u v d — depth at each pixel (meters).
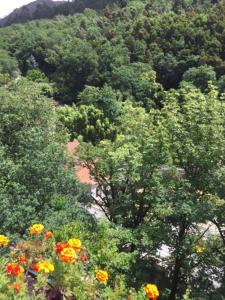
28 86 21.44
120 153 16.86
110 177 18.41
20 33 108.19
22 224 11.85
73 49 75.88
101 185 19.31
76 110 44.72
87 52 72.25
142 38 71.88
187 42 64.19
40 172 13.41
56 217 12.34
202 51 60.47
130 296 6.54
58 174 14.19
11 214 11.87
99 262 9.12
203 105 12.82
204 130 12.48
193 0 93.50
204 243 13.80
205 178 12.70
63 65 75.88
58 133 20.45
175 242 13.34
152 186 14.77
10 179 13.34
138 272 13.27
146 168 14.83
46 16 159.25
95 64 70.62
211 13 68.00
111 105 49.50
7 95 20.28
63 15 145.62
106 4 141.00
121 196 17.67
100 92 51.00
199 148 12.42
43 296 5.82
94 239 10.52
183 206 12.20
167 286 14.37
